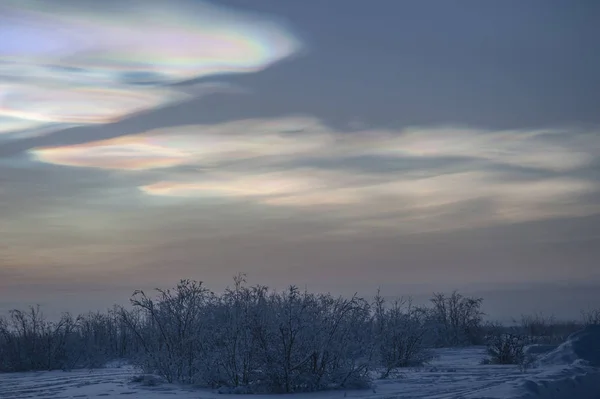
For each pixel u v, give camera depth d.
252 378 18.66
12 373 27.72
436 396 16.36
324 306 19.31
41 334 30.16
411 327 27.09
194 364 20.50
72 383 21.16
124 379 22.19
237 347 18.97
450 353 36.72
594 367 22.06
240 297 20.36
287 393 18.02
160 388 19.25
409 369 25.17
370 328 23.23
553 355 26.61
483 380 20.59
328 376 18.52
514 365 27.34
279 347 18.41
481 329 46.47
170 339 21.81
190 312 22.09
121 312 33.81
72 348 30.56
